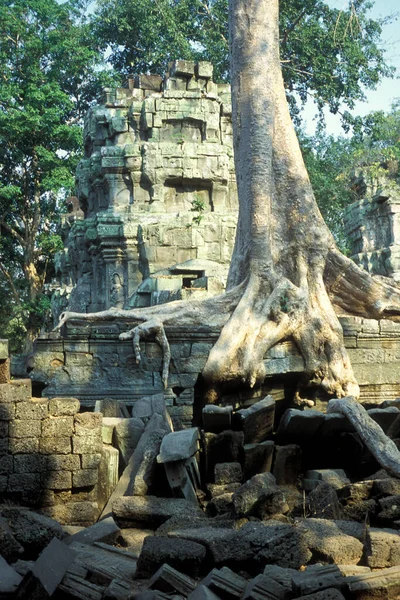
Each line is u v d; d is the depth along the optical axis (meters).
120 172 31.95
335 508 9.15
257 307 16.83
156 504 9.51
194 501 10.16
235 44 18.44
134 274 31.19
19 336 50.47
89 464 9.91
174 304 16.70
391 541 7.56
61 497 9.80
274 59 18.48
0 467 9.55
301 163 18.55
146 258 30.59
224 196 32.44
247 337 16.31
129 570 7.34
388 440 10.83
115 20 43.22
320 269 17.95
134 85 33.78
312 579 6.46
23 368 17.36
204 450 10.98
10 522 8.09
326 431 11.40
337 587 6.49
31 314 44.59
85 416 9.94
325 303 17.45
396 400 13.73
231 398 16.41
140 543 8.64
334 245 18.38
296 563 7.32
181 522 8.91
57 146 43.38
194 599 6.23
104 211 31.95
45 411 9.79
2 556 7.54
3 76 42.88
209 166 31.95
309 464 11.61
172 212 31.98
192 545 7.25
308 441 11.51
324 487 9.38
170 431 11.70
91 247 32.38
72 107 42.44
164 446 10.25
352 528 8.37
